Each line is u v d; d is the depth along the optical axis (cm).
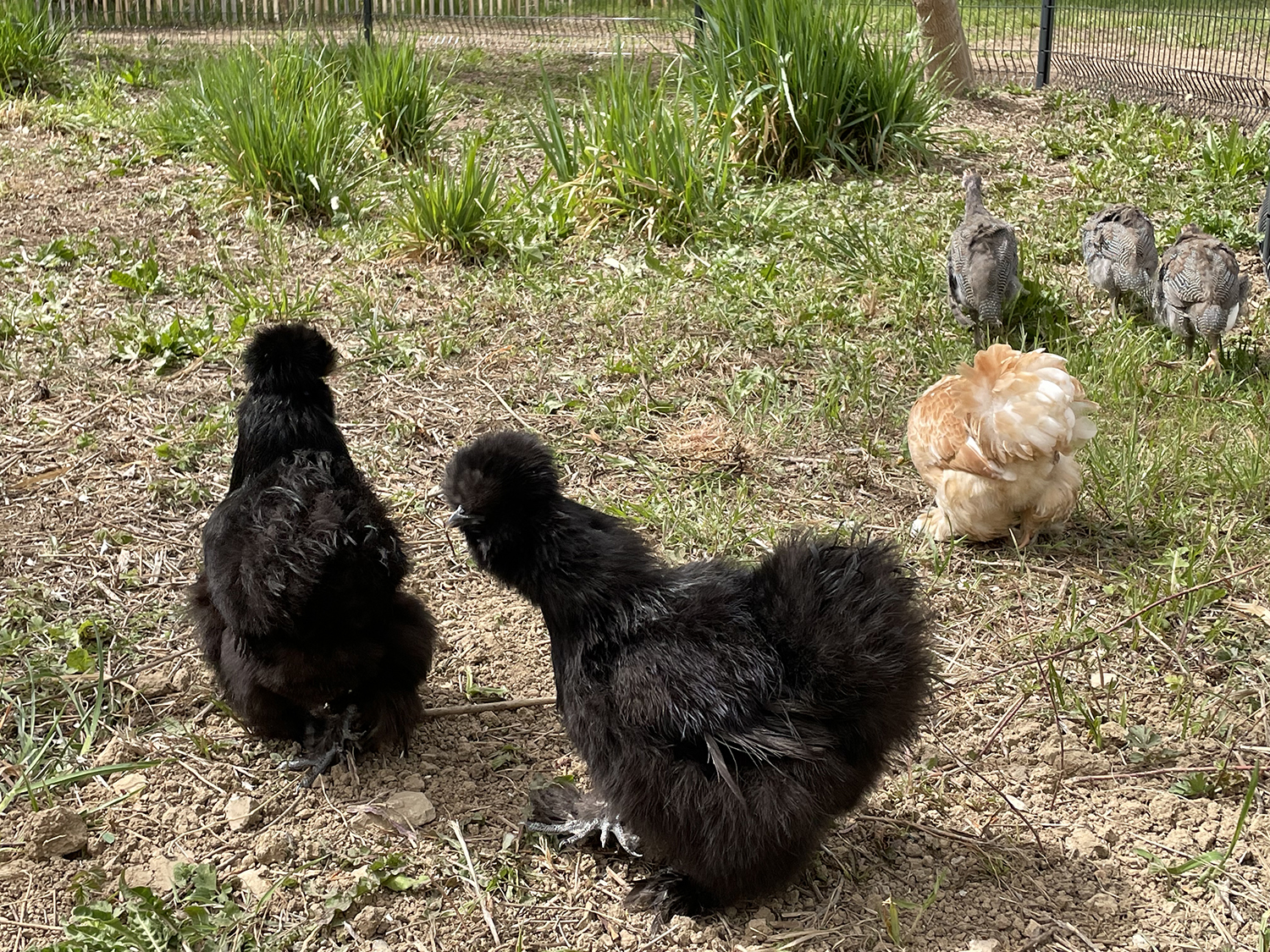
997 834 102
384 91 273
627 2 453
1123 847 101
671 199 227
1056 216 238
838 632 86
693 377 177
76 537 136
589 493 149
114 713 112
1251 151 261
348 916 94
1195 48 400
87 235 220
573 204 232
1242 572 133
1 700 112
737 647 88
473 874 97
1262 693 117
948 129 292
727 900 94
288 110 240
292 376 104
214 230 226
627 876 98
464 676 120
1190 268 178
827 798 88
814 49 254
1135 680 119
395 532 102
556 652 91
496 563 90
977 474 135
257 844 99
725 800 86
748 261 214
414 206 220
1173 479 152
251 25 416
